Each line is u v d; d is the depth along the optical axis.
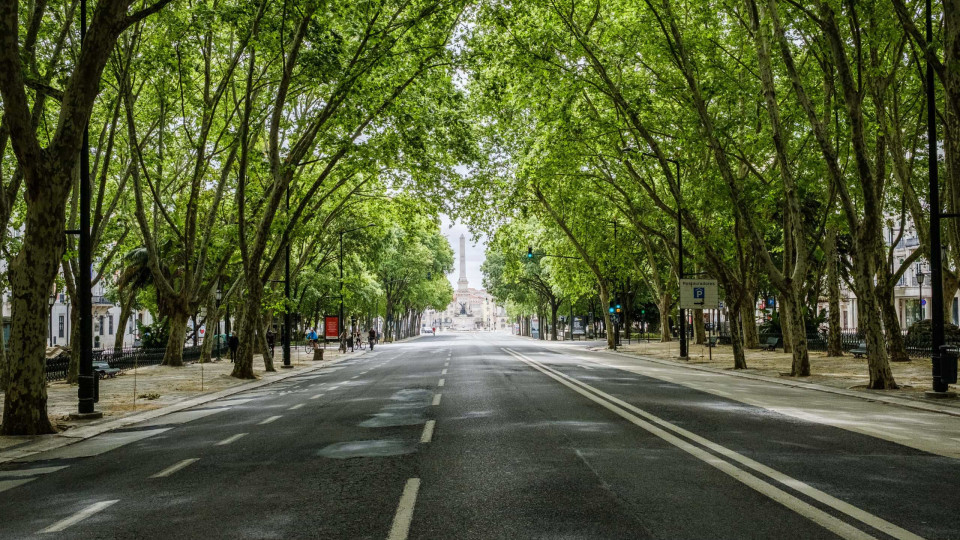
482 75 26.61
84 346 14.69
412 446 9.41
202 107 25.98
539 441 9.56
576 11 28.08
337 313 68.44
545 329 97.69
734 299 26.33
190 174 31.73
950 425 11.16
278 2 20.91
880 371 17.30
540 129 31.11
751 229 22.39
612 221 44.22
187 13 21.45
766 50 21.11
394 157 25.86
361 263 60.66
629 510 5.95
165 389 21.58
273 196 25.48
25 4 19.06
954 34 12.98
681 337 34.38
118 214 31.38
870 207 17.45
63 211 12.57
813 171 24.42
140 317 74.44
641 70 31.17
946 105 16.20
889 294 27.09
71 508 6.68
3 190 14.18
